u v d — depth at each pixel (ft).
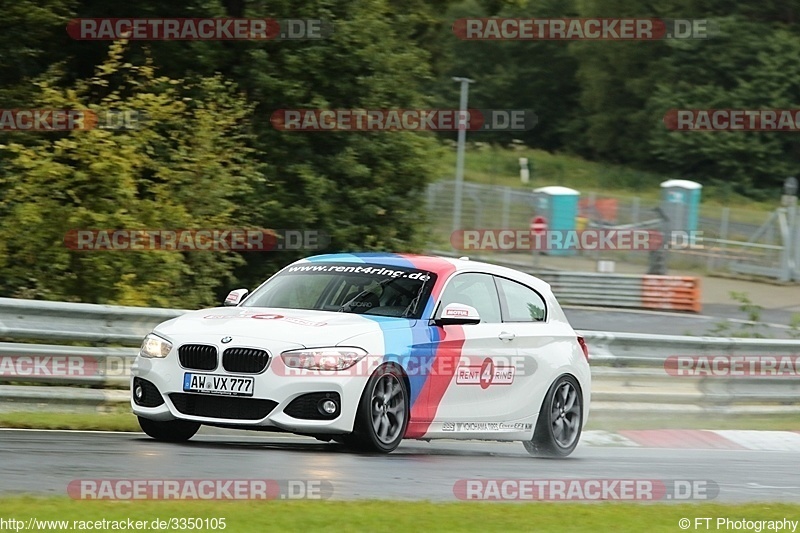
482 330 116.98
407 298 113.60
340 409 101.96
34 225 189.57
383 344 106.01
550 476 100.73
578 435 127.85
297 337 102.89
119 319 143.84
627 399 170.30
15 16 224.33
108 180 194.39
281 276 119.65
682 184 519.60
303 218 245.86
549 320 127.95
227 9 254.06
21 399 132.46
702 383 179.73
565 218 517.14
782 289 472.44
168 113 209.97
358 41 252.42
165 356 104.12
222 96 233.55
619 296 406.62
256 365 101.40
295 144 252.21
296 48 250.78
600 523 74.64
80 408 137.28
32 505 68.03
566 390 126.52
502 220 534.78
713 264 508.12
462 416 113.50
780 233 507.71
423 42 410.52
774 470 123.95
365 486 85.35
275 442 117.70
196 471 86.89
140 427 118.32
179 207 207.00
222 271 229.04
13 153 211.61
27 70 240.53
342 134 257.14
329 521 68.39
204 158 221.05
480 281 120.98
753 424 179.73
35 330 135.74
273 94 249.34
